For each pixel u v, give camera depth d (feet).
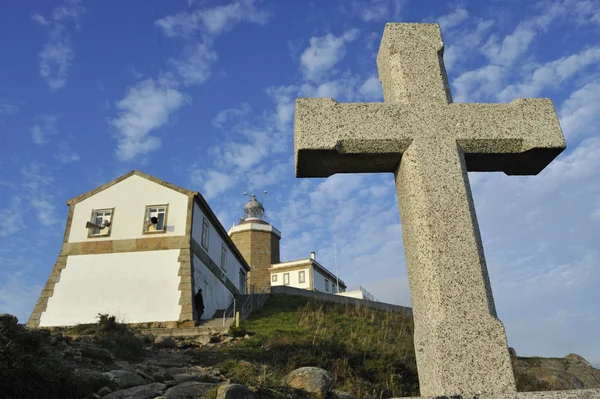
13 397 22.82
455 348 11.07
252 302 83.46
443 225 12.50
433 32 15.31
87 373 29.45
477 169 14.96
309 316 70.64
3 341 25.89
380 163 14.15
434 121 13.79
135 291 67.00
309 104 13.85
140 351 42.04
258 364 38.42
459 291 11.76
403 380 41.91
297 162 13.92
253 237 141.28
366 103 13.94
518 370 57.62
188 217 72.43
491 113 14.02
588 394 9.86
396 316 80.33
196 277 71.00
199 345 50.65
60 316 65.87
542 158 14.28
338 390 33.58
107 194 74.74
